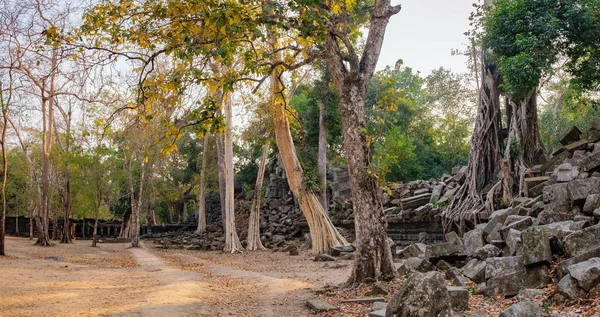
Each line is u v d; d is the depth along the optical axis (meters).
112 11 11.20
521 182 20.38
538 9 19.08
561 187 13.84
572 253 9.29
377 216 12.41
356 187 12.48
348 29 12.88
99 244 43.69
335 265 19.91
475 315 7.65
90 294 11.71
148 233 56.25
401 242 25.89
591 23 18.27
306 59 12.66
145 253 30.91
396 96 13.86
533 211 15.55
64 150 40.56
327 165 40.06
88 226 56.19
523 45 18.92
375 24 13.09
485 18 22.00
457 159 42.84
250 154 49.72
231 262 23.80
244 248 34.22
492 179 23.33
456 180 25.47
